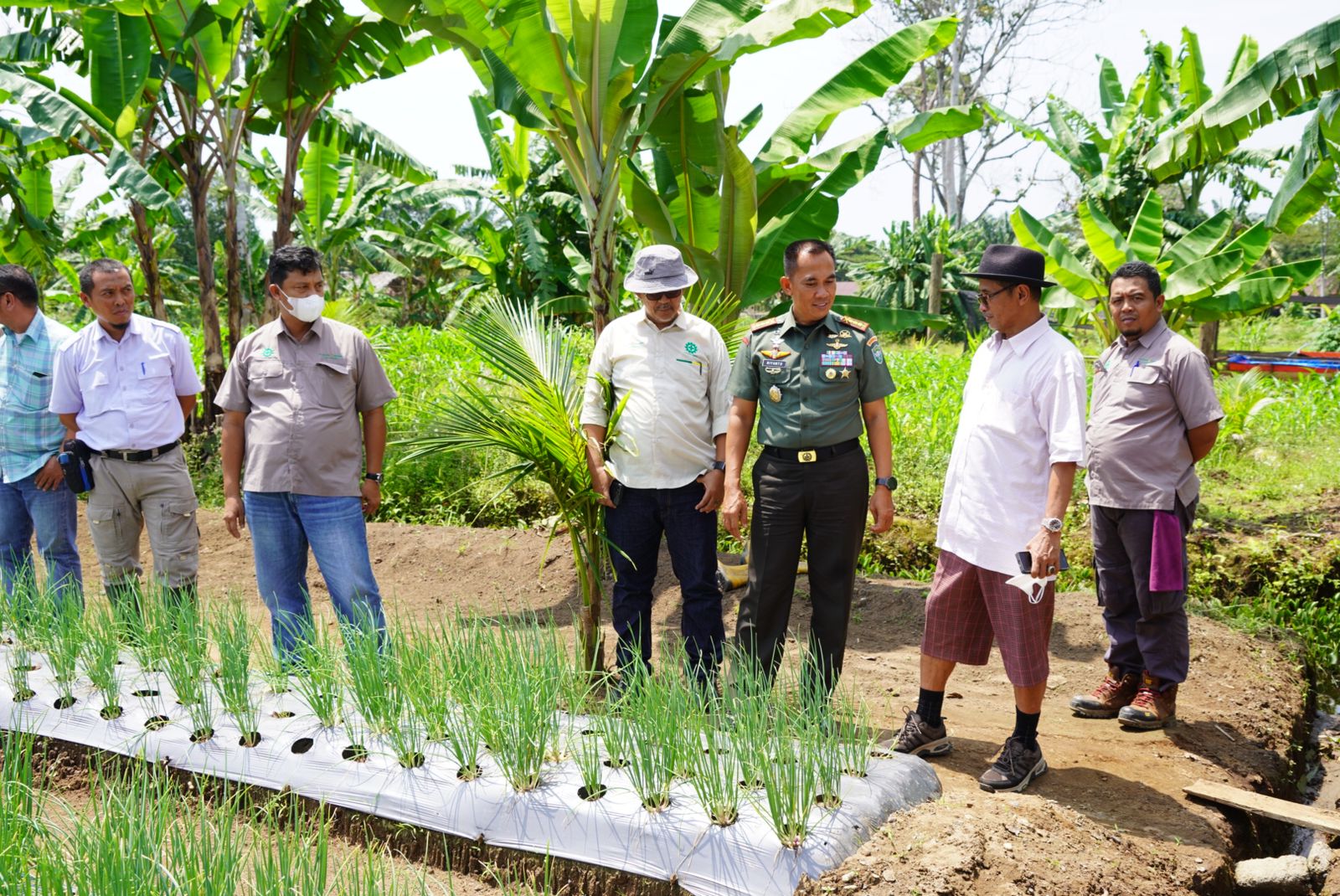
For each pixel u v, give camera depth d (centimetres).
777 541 378
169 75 878
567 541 678
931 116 679
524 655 340
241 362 421
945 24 656
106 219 1426
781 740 290
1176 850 301
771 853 262
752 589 384
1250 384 1027
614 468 404
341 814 310
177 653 366
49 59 924
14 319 467
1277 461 855
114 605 431
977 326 2459
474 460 804
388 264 1889
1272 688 473
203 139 938
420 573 693
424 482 800
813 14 573
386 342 1135
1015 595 334
